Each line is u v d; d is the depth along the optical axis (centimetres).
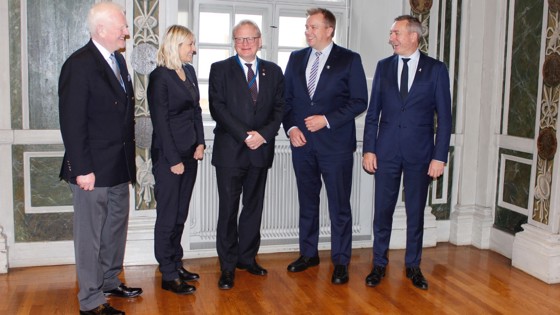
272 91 343
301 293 341
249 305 322
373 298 336
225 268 353
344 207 364
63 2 365
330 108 354
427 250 433
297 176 372
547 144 374
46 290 341
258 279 363
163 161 324
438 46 430
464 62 439
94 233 293
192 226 405
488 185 438
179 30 318
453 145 444
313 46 354
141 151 387
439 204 451
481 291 350
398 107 344
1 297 329
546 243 370
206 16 415
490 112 433
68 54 370
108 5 286
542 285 362
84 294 297
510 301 335
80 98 275
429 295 342
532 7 395
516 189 414
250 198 355
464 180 446
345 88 356
